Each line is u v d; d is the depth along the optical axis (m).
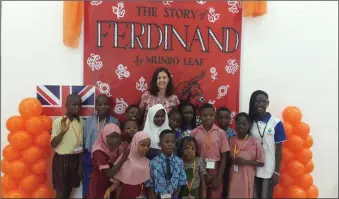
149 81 3.17
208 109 2.75
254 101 2.84
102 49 3.10
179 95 3.21
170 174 2.60
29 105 2.71
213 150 2.75
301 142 2.89
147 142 2.60
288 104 3.31
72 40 3.05
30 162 2.71
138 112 2.91
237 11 3.23
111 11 3.09
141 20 3.13
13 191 2.69
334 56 3.34
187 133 2.87
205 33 3.21
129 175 2.60
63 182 2.84
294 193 2.92
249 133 2.83
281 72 3.29
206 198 2.83
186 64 3.20
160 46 3.16
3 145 3.03
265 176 2.82
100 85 3.12
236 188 2.74
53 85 3.04
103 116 2.91
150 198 2.64
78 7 3.06
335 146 3.36
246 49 3.26
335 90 3.35
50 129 2.88
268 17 3.27
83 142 2.90
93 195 2.73
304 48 3.31
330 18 3.33
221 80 3.24
